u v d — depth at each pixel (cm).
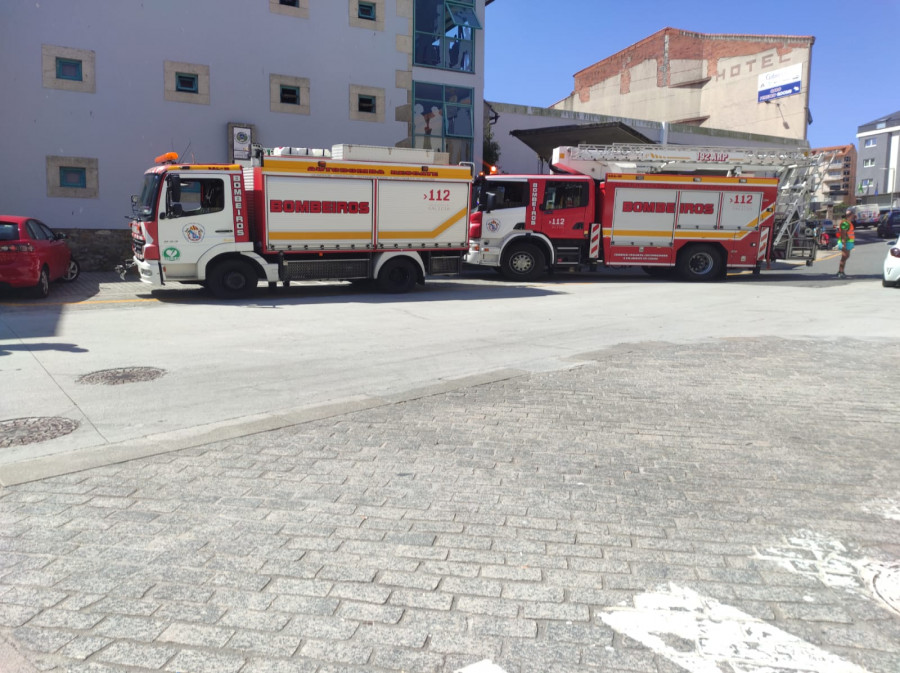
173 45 1906
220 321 1077
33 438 504
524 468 444
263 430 518
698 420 552
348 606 284
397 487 411
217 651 253
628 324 1080
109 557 323
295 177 1361
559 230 1831
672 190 1858
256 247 1372
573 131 2411
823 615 280
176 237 1298
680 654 254
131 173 1897
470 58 2350
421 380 698
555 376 706
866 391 647
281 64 2044
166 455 462
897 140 8644
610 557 328
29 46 1753
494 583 303
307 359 799
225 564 317
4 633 263
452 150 2352
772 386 665
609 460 460
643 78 4216
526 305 1316
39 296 1322
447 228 1518
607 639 263
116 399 613
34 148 1784
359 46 2148
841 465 453
